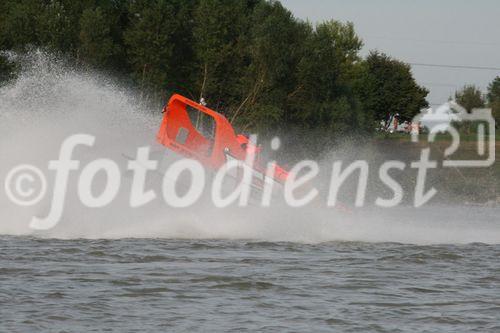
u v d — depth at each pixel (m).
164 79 170.50
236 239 59.09
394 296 40.28
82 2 173.62
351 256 52.00
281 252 53.06
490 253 54.81
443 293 41.12
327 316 36.19
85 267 45.56
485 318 36.25
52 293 39.00
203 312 36.50
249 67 172.00
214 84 174.62
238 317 35.75
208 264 47.47
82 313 35.78
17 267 45.12
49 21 164.12
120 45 176.12
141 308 36.94
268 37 171.00
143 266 46.28
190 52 181.38
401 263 49.75
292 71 175.62
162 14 172.38
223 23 175.12
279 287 41.66
